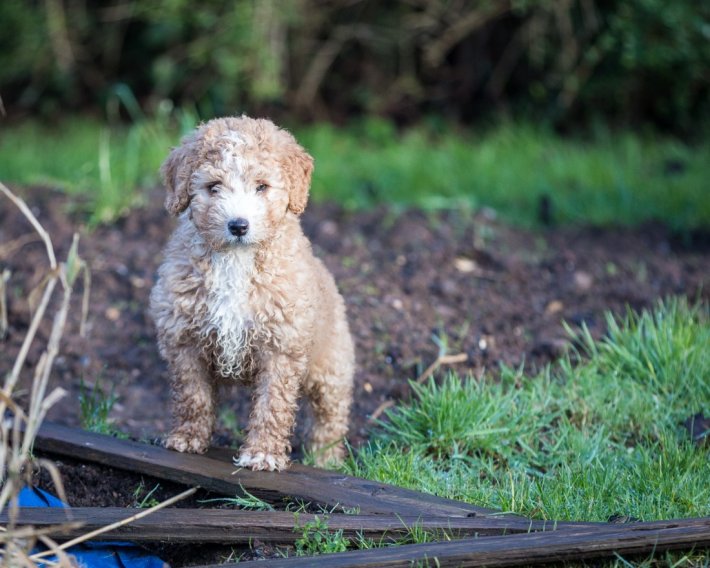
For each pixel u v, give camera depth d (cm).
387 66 1459
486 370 702
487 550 450
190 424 566
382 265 853
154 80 1394
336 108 1463
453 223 952
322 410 605
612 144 1327
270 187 541
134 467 552
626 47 1257
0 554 463
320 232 908
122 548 501
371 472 564
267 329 541
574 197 1071
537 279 845
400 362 712
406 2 1397
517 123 1394
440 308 788
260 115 1410
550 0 1286
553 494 525
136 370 735
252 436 554
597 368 695
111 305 798
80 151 1173
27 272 831
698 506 514
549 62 1405
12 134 1331
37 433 575
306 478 537
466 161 1204
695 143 1320
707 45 1268
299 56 1430
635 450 597
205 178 538
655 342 691
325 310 583
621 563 458
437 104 1472
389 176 1130
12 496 418
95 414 651
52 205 949
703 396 648
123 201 952
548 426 627
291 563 448
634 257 898
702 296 806
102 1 1409
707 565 455
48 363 434
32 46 1373
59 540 489
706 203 1027
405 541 478
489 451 601
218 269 535
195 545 497
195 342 554
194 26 1345
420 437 608
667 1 1245
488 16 1357
